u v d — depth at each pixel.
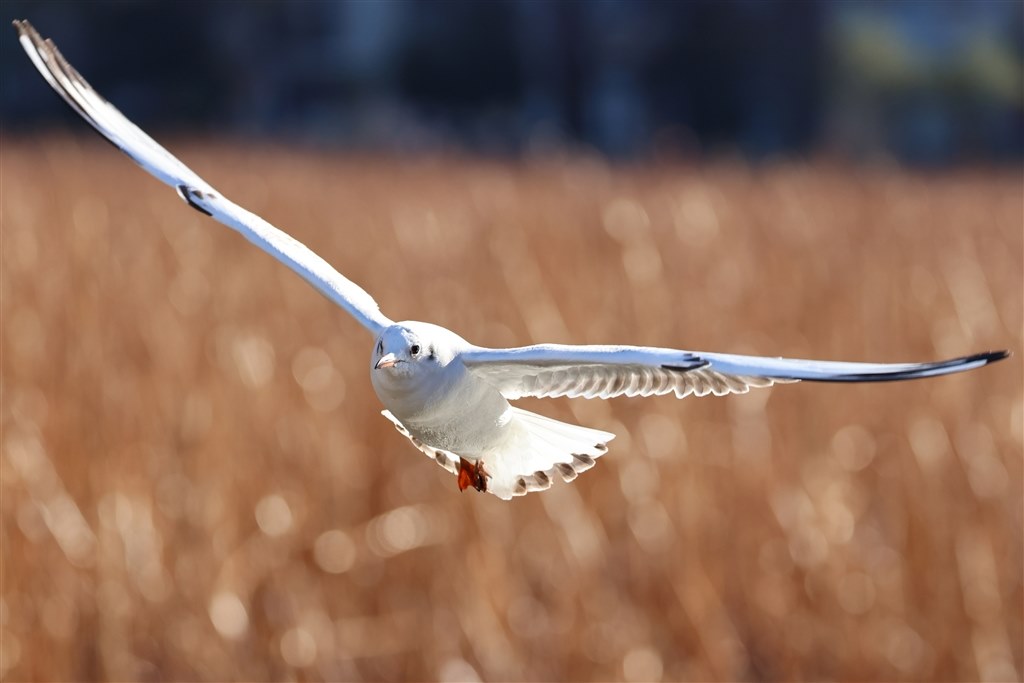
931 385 13.47
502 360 5.69
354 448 12.30
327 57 77.75
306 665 10.59
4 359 13.28
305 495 11.75
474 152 57.97
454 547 11.19
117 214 25.31
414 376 5.89
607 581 11.16
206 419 12.38
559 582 11.06
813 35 72.44
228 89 76.12
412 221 24.73
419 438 6.46
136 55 74.81
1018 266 21.89
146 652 10.62
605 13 73.81
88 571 10.67
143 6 73.94
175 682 10.55
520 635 10.71
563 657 10.59
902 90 73.81
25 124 68.62
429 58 75.69
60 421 12.01
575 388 6.12
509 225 22.95
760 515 11.80
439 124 75.50
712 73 72.94
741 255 20.86
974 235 25.47
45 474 11.30
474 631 10.55
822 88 72.75
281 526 11.41
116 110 6.92
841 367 5.31
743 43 72.44
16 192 27.78
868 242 23.75
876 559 11.70
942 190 37.69
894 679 10.82
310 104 77.25
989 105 75.06
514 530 11.27
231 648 10.66
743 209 27.88
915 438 12.27
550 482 6.50
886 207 30.06
